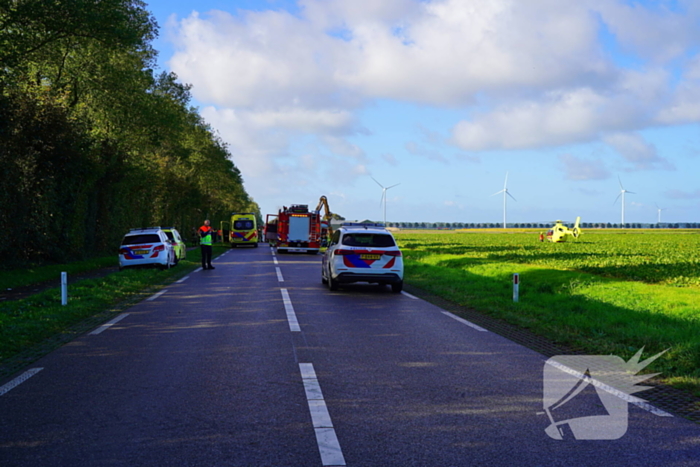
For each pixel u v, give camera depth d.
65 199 25.84
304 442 4.34
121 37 23.67
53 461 3.96
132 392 5.71
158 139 38.25
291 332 9.18
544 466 3.91
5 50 21.08
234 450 4.18
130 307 12.15
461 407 5.27
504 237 80.62
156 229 22.95
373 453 4.13
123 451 4.15
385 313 11.47
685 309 11.17
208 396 5.57
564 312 11.27
